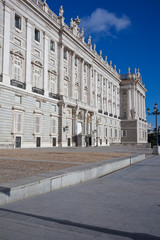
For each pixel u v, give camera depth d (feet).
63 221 16.94
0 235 14.43
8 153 66.44
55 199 22.99
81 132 165.58
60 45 142.10
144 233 15.02
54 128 133.18
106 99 223.10
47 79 129.18
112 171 45.03
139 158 68.39
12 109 102.47
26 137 110.73
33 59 118.83
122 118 261.85
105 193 26.12
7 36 101.71
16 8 107.96
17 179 26.02
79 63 168.45
